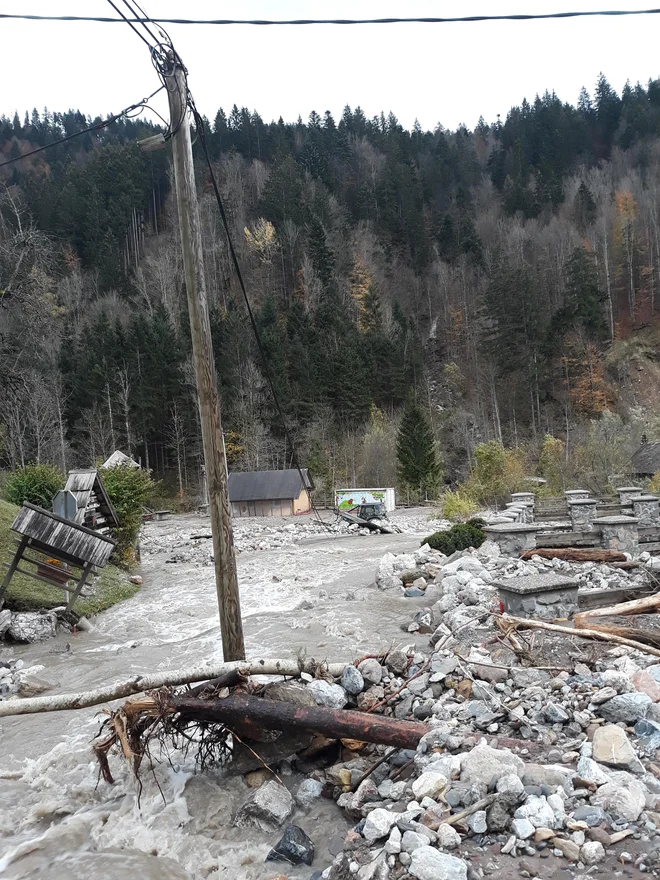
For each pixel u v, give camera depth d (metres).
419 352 79.12
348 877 3.80
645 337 74.25
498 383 71.50
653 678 5.60
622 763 4.40
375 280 92.62
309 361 68.94
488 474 36.09
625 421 60.12
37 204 83.62
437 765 4.61
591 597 8.81
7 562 14.45
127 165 97.38
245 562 21.42
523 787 4.13
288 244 90.81
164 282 82.56
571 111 117.88
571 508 17.06
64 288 73.69
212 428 7.88
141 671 9.74
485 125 135.38
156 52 7.76
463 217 102.19
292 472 49.53
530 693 5.84
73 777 6.31
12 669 10.20
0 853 5.11
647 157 104.19
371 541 26.20
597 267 81.81
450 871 3.47
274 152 112.56
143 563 23.33
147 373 66.56
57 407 56.03
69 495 15.80
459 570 13.28
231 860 4.77
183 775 6.13
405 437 53.66
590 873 3.43
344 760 5.78
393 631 10.36
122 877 4.68
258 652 9.64
